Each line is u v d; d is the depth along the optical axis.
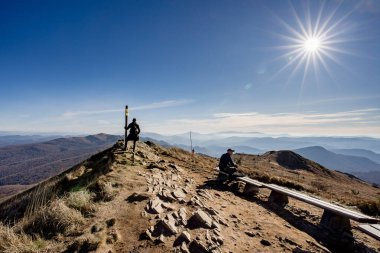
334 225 4.36
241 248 3.13
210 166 12.20
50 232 3.21
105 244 2.86
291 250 3.27
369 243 4.08
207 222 3.56
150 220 3.56
